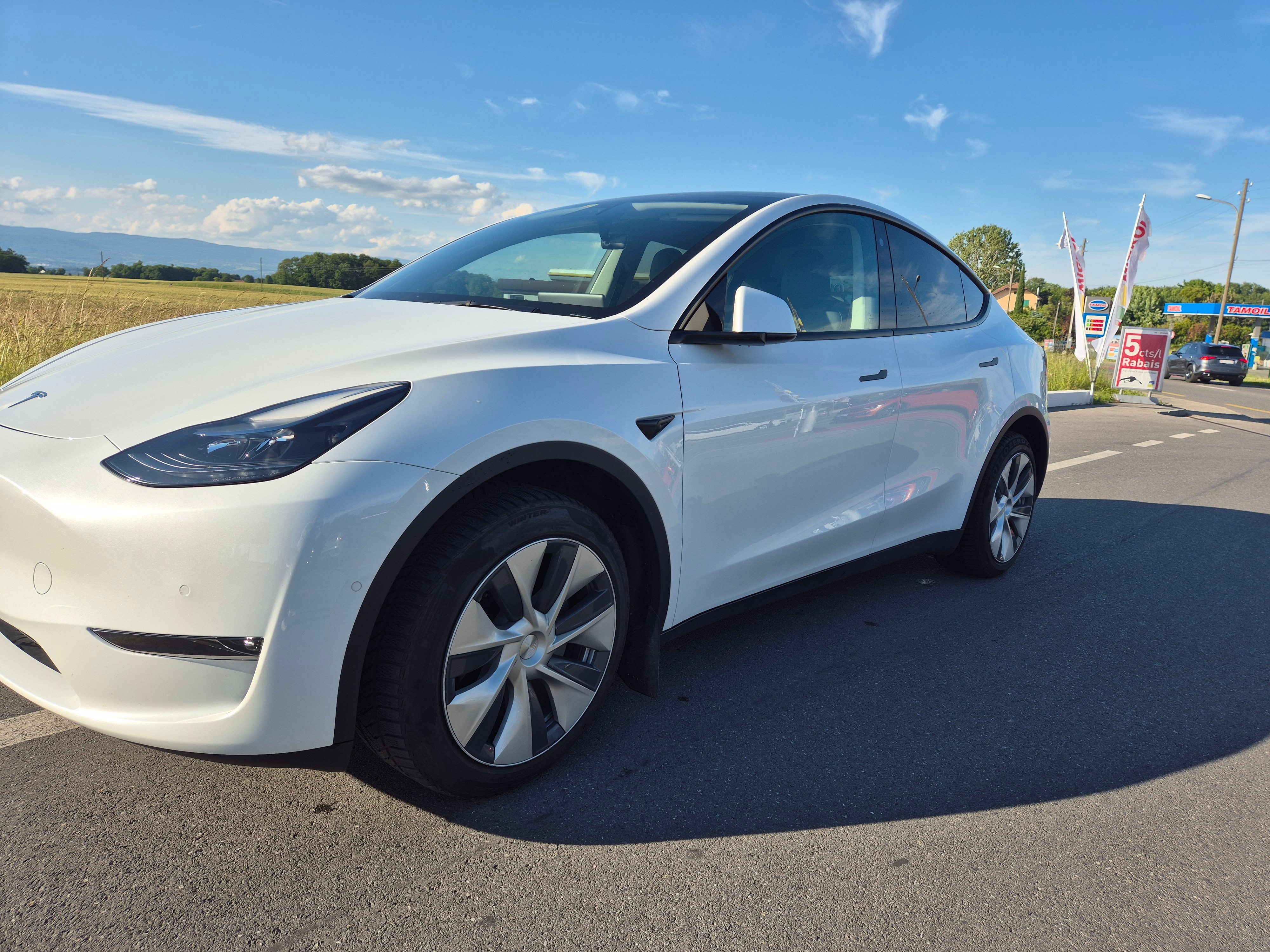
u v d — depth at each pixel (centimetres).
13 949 144
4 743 213
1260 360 5675
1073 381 1561
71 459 163
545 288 248
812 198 289
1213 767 230
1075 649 312
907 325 319
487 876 170
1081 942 159
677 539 225
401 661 170
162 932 150
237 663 156
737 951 152
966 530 368
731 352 238
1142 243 1526
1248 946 160
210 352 201
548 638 197
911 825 195
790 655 293
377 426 166
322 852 175
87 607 156
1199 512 564
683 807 198
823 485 273
